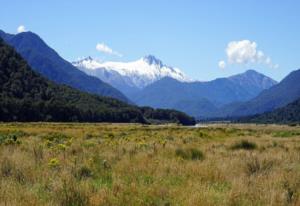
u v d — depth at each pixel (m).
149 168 14.00
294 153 20.55
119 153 18.78
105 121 173.38
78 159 15.70
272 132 66.50
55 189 9.73
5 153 16.67
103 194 9.48
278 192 10.27
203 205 9.14
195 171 13.55
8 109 134.12
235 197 9.82
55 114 147.25
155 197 9.84
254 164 14.91
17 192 9.52
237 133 58.41
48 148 20.05
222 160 16.69
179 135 45.12
